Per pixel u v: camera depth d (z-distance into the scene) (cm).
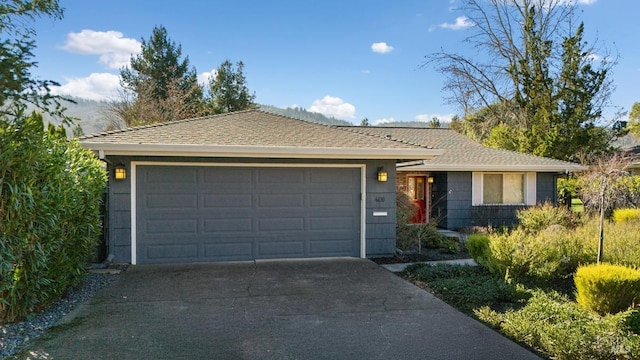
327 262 823
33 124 430
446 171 1435
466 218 1441
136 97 2694
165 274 710
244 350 400
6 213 396
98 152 737
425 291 615
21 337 422
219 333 443
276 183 850
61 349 396
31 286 455
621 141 2525
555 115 1922
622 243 717
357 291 614
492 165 1409
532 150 1891
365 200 884
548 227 1012
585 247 706
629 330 416
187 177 813
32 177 431
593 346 376
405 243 965
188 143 766
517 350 406
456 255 926
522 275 651
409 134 1795
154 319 484
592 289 500
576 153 1831
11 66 321
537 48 1994
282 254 855
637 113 2975
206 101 3022
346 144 862
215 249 826
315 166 865
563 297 562
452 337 438
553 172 1498
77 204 539
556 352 387
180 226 812
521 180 1490
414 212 1213
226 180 829
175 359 378
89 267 730
